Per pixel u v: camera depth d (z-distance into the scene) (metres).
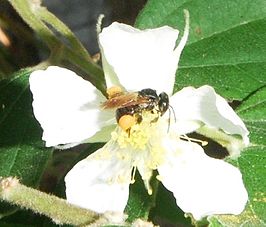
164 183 0.12
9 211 0.13
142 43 0.12
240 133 0.12
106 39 0.12
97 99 0.12
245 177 0.12
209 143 0.14
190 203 0.12
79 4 0.19
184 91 0.12
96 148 0.13
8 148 0.13
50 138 0.12
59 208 0.11
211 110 0.12
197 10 0.14
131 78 0.12
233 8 0.14
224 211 0.12
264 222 0.12
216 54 0.14
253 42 0.14
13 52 0.16
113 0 0.17
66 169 0.14
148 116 0.12
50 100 0.12
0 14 0.16
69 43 0.15
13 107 0.13
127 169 0.12
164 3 0.14
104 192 0.12
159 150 0.12
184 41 0.12
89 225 0.11
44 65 0.14
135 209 0.12
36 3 0.14
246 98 0.13
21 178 0.13
